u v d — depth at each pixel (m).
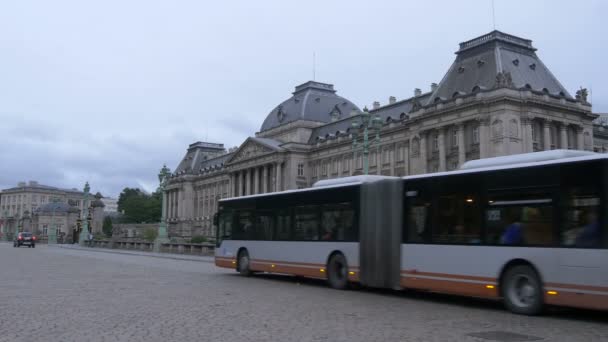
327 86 134.25
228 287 21.94
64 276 26.69
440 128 82.50
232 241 28.58
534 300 15.05
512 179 15.97
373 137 103.00
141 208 189.12
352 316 14.44
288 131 130.00
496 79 74.38
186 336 11.28
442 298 19.56
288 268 24.59
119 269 32.44
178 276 27.33
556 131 78.31
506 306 15.76
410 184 19.25
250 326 12.54
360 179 21.67
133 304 16.23
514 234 15.71
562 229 14.56
